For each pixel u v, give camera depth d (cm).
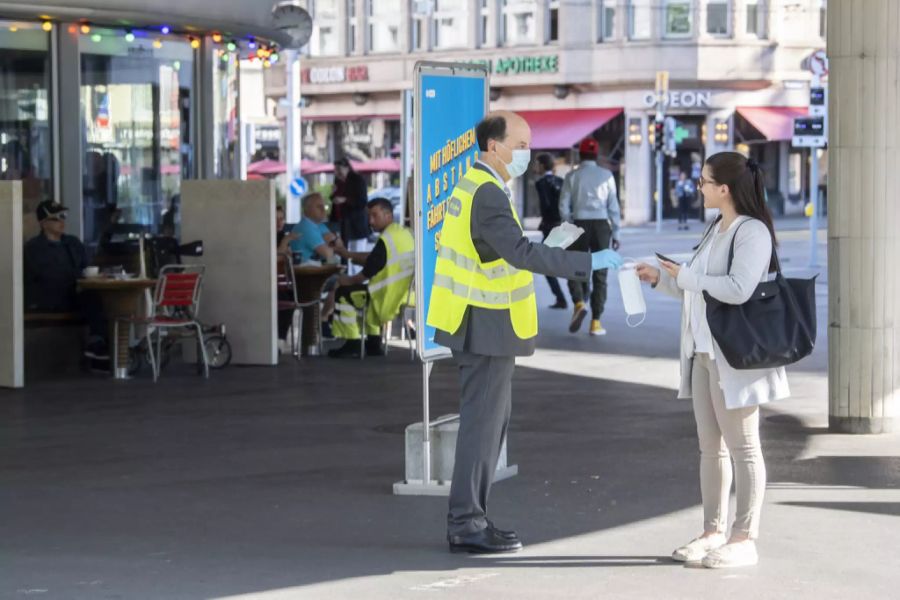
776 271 798
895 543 864
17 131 1859
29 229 1867
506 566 817
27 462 1164
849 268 1231
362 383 1634
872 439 1216
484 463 852
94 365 1752
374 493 1028
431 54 6097
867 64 1205
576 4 5784
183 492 1038
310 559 838
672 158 5797
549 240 850
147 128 1978
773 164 5956
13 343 1614
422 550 858
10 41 1845
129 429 1326
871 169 1212
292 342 1917
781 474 1071
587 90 5841
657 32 5684
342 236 2791
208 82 2045
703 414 819
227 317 1817
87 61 1911
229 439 1266
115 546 874
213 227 1817
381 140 6247
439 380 1656
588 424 1326
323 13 6309
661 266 816
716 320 785
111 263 1920
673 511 956
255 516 955
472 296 842
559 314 2438
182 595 762
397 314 1911
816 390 1530
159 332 1705
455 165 1035
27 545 879
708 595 755
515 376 1664
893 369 1238
